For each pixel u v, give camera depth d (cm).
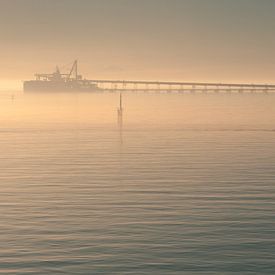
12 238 5966
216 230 6175
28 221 6569
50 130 19188
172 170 10012
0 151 13150
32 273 5109
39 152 12912
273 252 5534
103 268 5209
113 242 5828
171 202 7431
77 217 6725
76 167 10481
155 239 5909
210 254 5503
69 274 5100
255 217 6656
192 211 6950
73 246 5731
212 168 10181
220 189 8225
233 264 5281
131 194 7950
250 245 5719
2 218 6700
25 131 18888
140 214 6844
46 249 5650
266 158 11475
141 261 5353
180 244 5756
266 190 8106
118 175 9525
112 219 6625
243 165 10506
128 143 14825
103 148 13662
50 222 6519
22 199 7669
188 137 16450
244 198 7612
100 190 8244
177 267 5228
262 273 5106
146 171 9925
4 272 5128
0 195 7925
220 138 16075
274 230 6156
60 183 8812
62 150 13275
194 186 8469
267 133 17588
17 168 10412
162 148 13525
